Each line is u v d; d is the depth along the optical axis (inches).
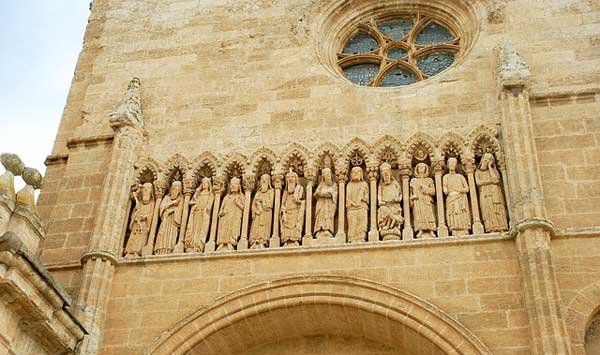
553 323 630.5
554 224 716.0
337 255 735.1
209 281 741.9
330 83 876.0
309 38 929.5
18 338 621.3
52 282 621.3
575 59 837.2
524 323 661.3
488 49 866.1
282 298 717.9
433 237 727.7
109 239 773.3
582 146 764.6
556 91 805.2
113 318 733.9
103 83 941.2
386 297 698.2
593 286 672.4
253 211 787.4
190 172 830.5
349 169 802.2
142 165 848.3
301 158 817.5
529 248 679.1
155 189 826.2
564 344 621.6
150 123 884.0
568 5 885.2
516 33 874.8
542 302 645.3
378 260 724.0
